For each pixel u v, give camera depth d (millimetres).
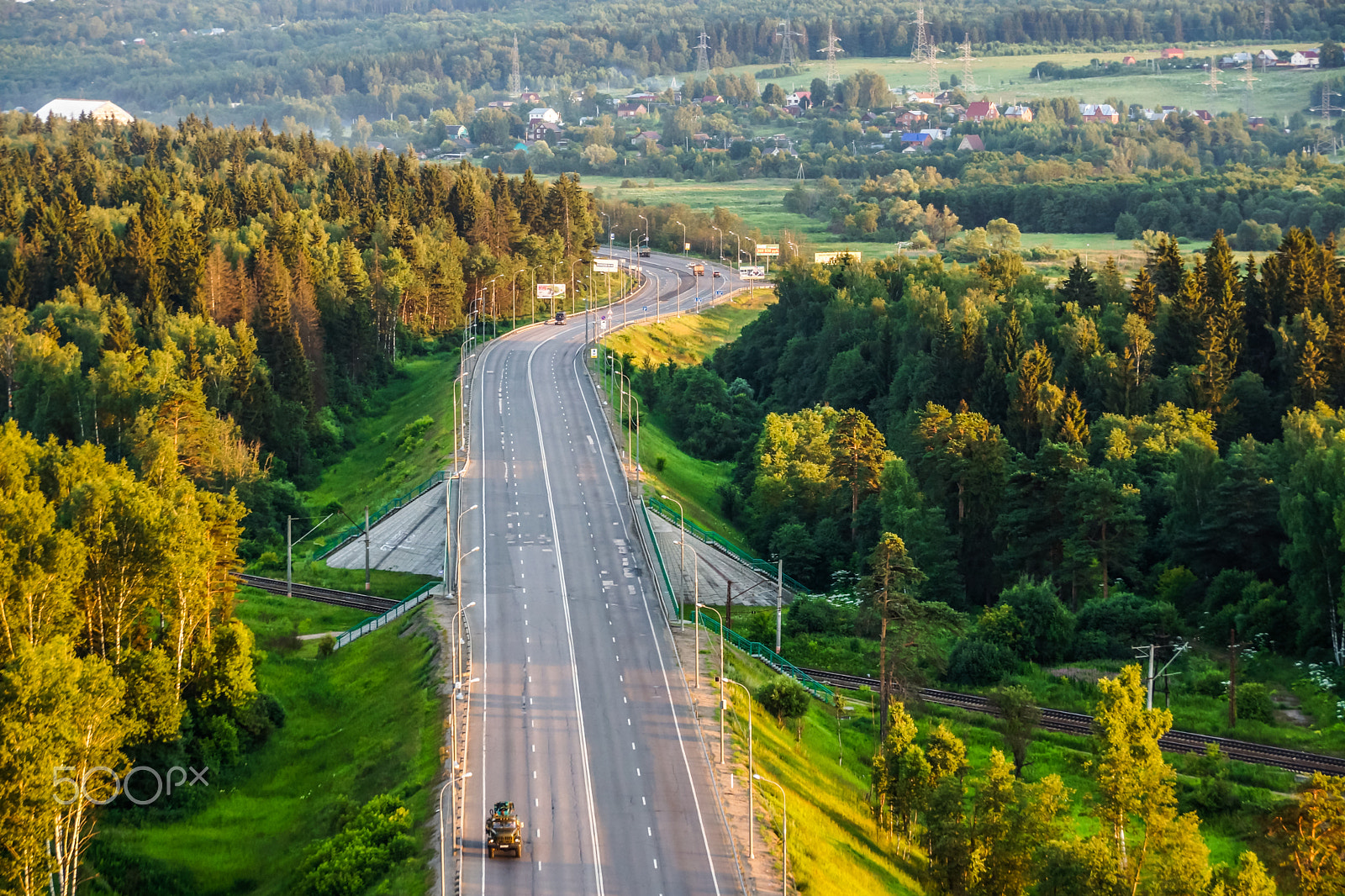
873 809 109750
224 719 118875
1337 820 92500
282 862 100438
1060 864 90438
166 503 124062
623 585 144000
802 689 122125
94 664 98625
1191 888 87750
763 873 89500
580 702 115312
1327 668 137375
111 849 101062
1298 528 142875
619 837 93250
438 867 89125
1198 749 123688
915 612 127312
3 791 85688
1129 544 158750
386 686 125875
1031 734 122375
